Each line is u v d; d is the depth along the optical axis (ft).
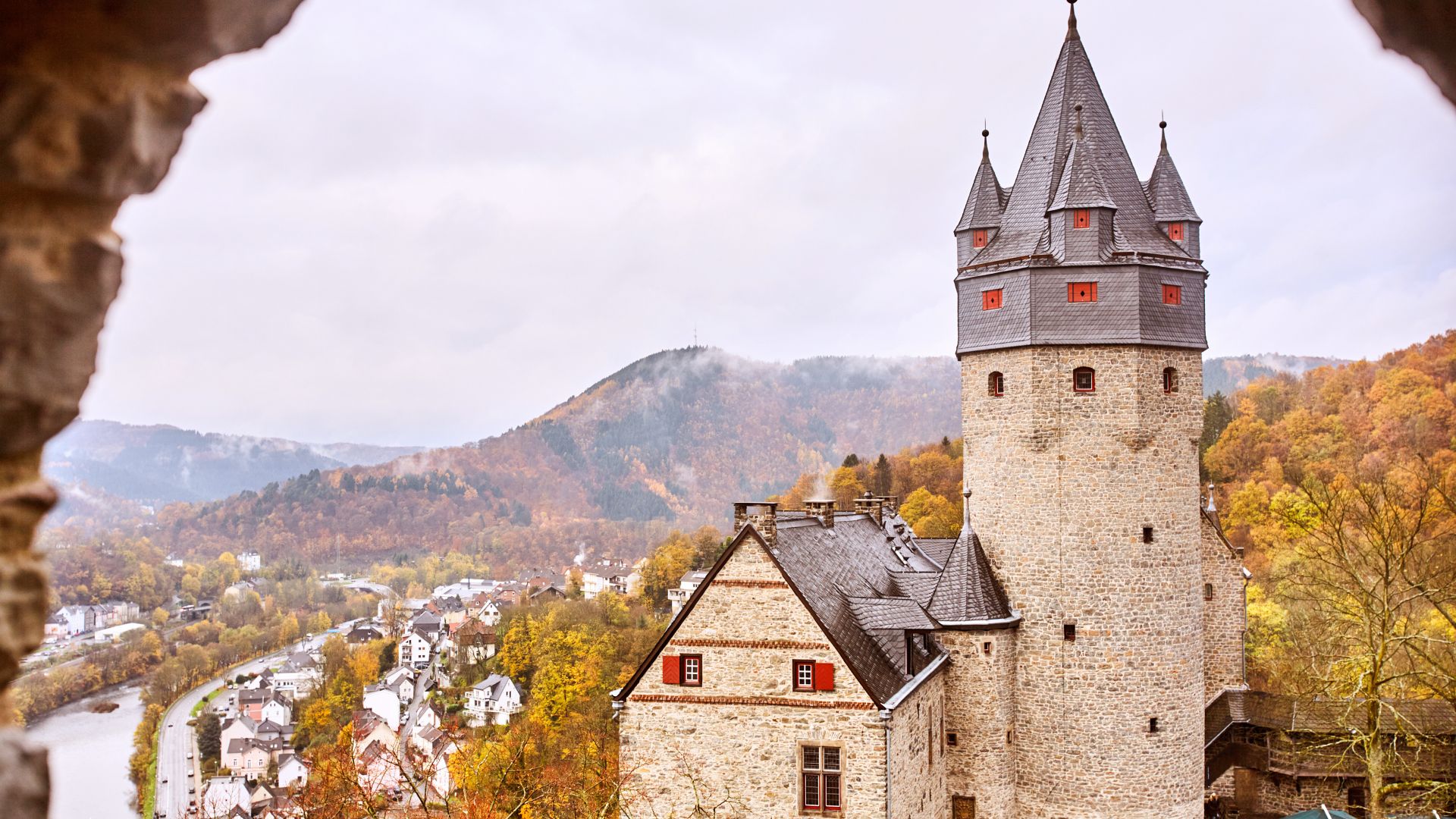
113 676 405.59
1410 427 265.13
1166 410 126.31
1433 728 138.10
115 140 15.76
